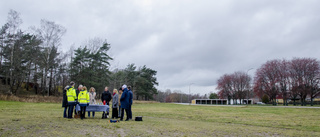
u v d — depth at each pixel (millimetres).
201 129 9312
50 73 50750
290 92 63438
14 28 41562
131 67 75375
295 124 12125
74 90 11750
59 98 42000
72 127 8391
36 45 43375
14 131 7164
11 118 10414
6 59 46000
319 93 60188
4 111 15492
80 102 11609
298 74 62000
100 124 9570
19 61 43656
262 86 68938
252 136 8094
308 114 20609
